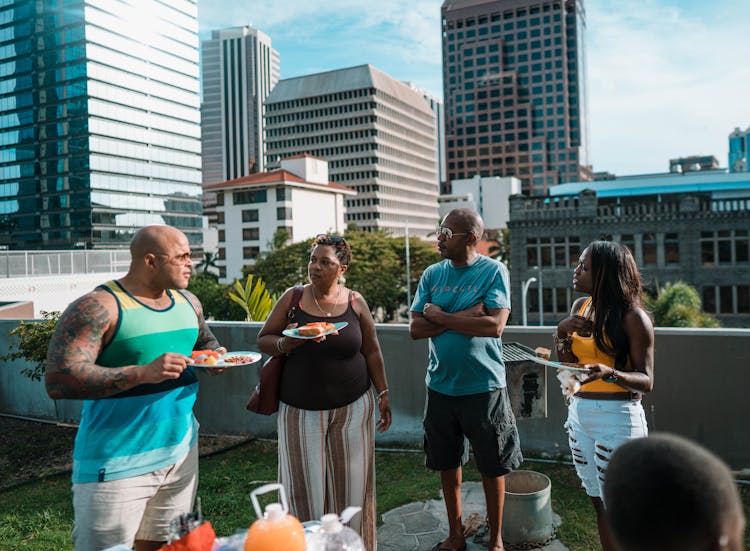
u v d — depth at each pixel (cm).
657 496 91
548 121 16638
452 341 319
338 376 288
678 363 445
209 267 11800
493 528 319
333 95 14225
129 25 11300
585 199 5216
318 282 290
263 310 689
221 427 593
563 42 16425
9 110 11075
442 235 326
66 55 10588
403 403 529
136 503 228
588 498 398
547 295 5397
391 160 14612
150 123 11750
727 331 435
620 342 268
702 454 96
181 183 12481
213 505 409
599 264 273
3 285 2202
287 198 9850
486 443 316
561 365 263
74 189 10594
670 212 5000
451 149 17512
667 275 5012
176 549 170
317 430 287
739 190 7900
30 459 548
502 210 15150
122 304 227
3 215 11206
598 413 273
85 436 226
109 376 210
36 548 354
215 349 283
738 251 4856
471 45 17225
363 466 297
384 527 367
